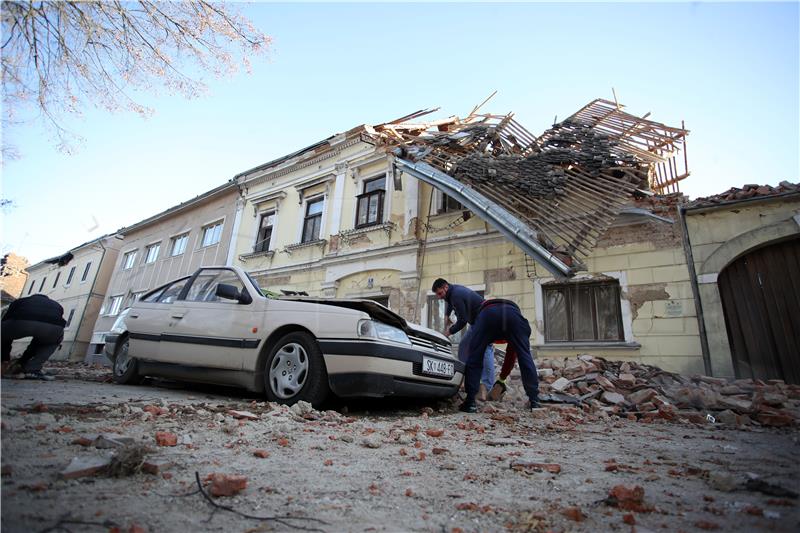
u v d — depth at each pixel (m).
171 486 1.44
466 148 9.15
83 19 4.17
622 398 4.65
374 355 3.40
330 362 3.49
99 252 23.28
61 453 1.68
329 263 11.55
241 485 1.42
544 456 2.22
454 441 2.57
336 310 3.67
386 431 2.80
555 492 1.60
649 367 6.09
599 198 6.55
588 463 2.09
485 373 5.17
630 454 2.33
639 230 7.22
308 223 13.20
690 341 6.38
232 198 16.38
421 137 9.53
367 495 1.49
